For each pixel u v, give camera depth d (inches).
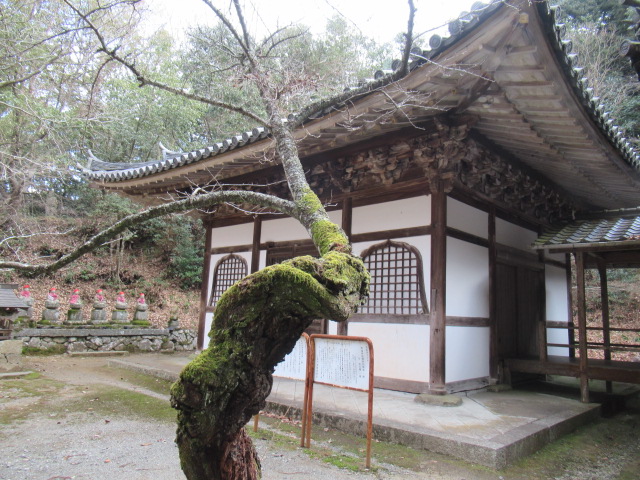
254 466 63.3
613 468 159.0
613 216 313.7
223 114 644.1
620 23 668.7
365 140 247.1
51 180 618.2
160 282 643.5
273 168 297.1
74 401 220.7
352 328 259.3
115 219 612.7
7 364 291.1
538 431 166.1
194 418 50.4
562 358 295.4
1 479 122.8
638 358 434.6
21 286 528.1
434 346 222.7
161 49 417.7
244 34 125.6
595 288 603.2
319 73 185.9
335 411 185.5
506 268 291.4
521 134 222.2
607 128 213.8
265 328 52.2
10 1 302.2
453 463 143.9
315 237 69.4
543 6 136.5
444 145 218.1
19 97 403.2
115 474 129.2
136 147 665.0
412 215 245.6
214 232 380.8
